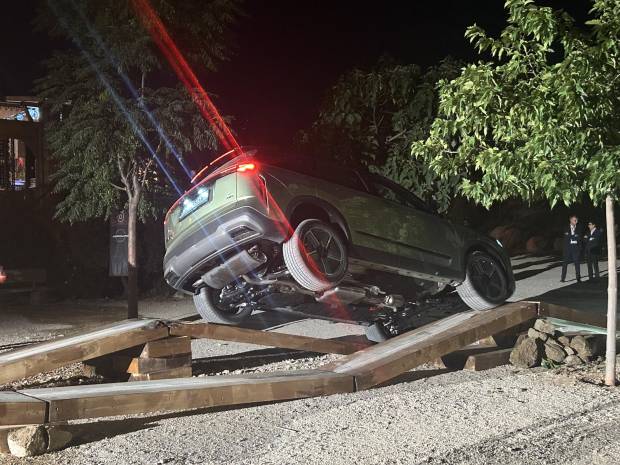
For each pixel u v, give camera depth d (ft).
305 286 29.71
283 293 32.68
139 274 68.64
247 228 28.86
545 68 25.14
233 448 20.58
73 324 49.93
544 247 80.48
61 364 25.36
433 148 27.04
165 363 27.89
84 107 45.03
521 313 30.83
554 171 24.22
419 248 33.91
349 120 54.13
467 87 25.12
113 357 29.45
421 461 19.06
